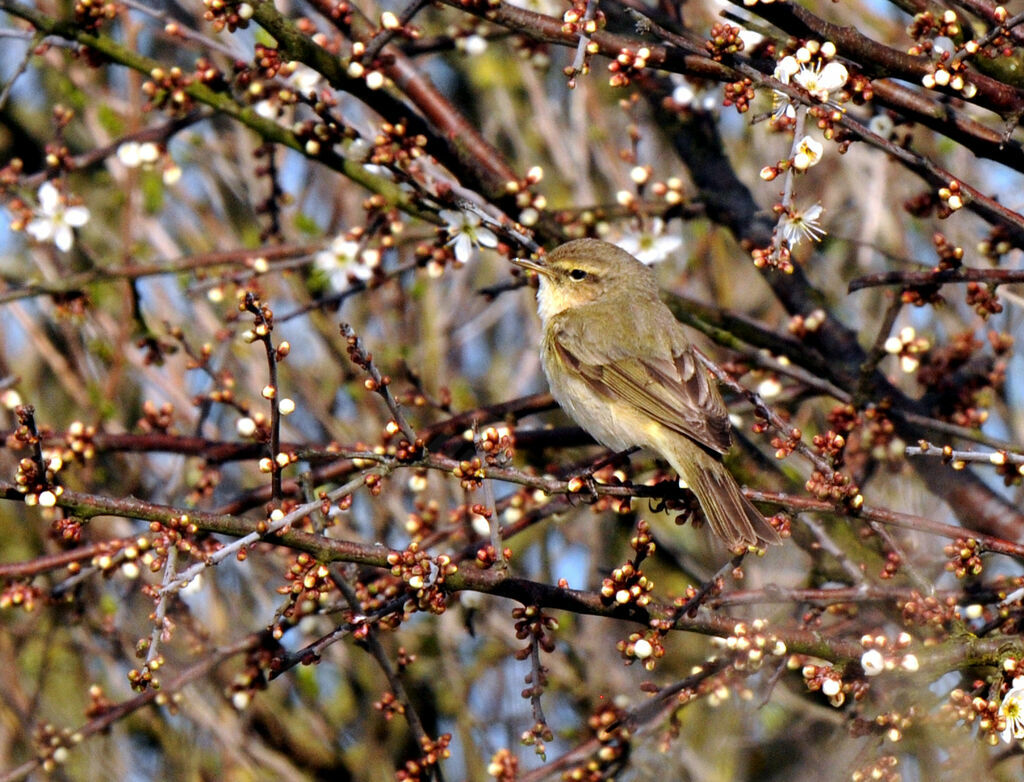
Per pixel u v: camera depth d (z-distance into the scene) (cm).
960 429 1012
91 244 1415
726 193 1201
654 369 1041
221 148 1417
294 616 1033
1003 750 1031
